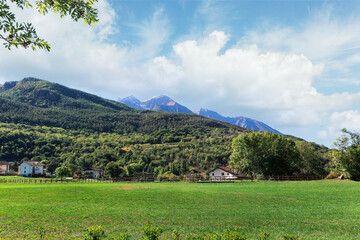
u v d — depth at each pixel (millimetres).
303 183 53344
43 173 133375
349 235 14414
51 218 19438
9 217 19609
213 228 16500
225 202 28469
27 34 6152
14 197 32469
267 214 21188
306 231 15539
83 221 18516
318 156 82812
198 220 19016
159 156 171625
